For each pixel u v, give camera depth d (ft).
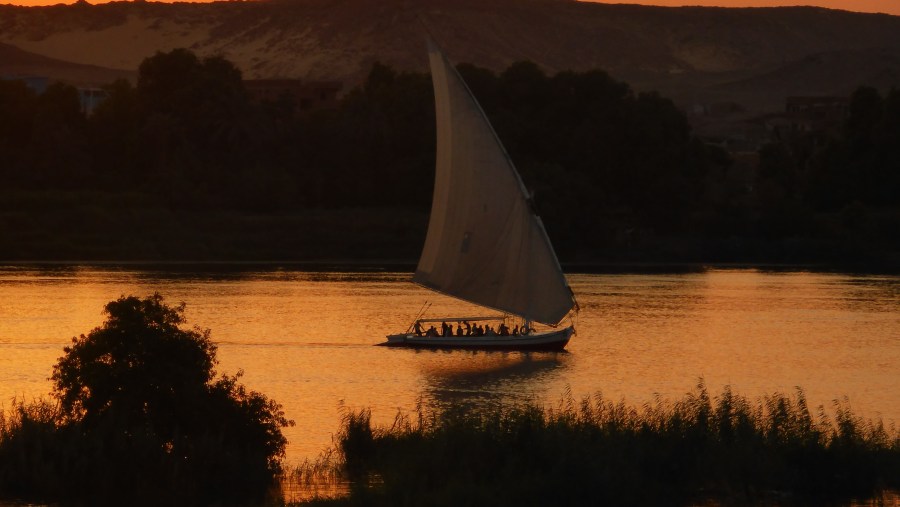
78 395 408.26
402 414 572.10
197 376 414.41
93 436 398.21
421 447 406.41
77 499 385.29
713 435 426.92
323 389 652.89
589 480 382.42
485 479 387.55
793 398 652.89
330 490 400.06
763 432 435.53
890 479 412.16
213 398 414.62
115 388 406.00
